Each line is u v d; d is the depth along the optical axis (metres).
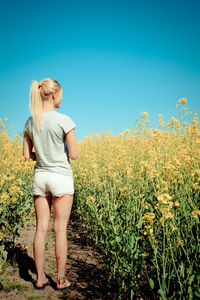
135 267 2.04
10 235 3.33
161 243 2.07
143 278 2.17
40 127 2.12
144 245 2.18
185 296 1.60
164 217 1.87
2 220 2.87
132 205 2.67
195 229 2.13
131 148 4.74
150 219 1.87
